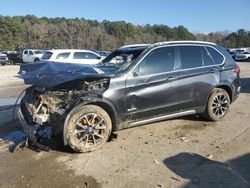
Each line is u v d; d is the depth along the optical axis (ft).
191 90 22.90
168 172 16.56
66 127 18.33
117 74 20.06
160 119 21.89
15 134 22.75
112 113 19.83
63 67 20.83
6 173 16.84
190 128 23.35
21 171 17.01
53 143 20.48
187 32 326.65
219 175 16.21
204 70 23.67
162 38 298.15
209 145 20.12
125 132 22.36
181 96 22.43
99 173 16.58
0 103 33.42
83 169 17.03
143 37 289.53
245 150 19.30
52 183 15.74
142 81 20.66
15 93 42.06
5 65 114.73
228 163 17.56
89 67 20.48
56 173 16.70
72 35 250.98
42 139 20.53
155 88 21.12
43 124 19.36
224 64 25.12
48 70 20.35
